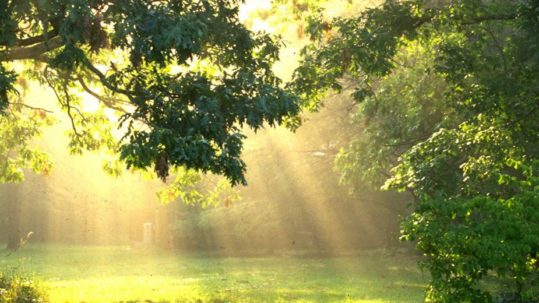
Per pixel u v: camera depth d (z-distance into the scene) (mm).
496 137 15398
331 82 16734
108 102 18047
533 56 16234
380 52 15953
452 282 7812
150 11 11109
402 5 16125
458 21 16141
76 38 10859
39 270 32094
